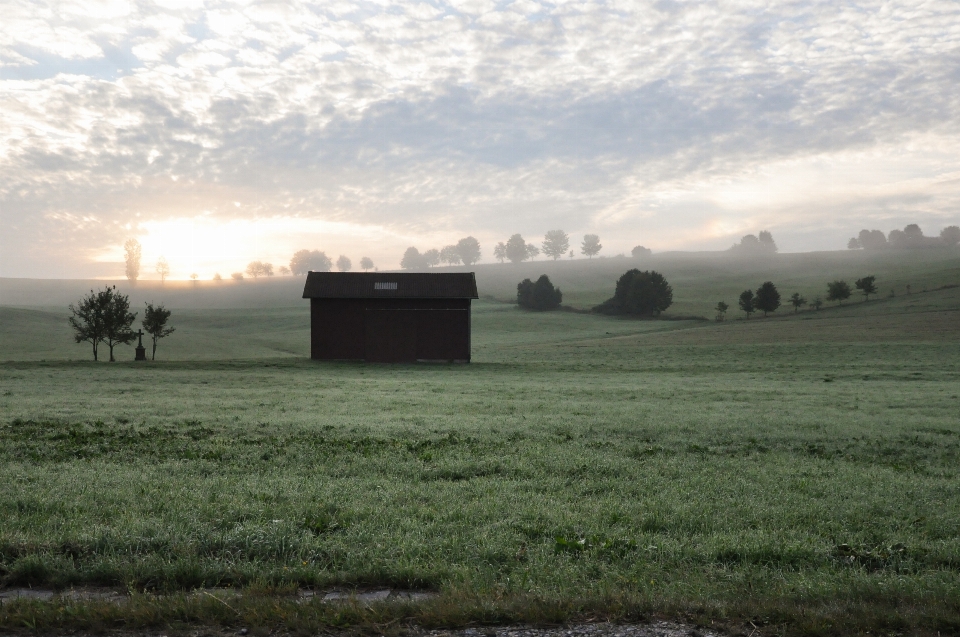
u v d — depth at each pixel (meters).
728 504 9.86
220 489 10.30
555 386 36.44
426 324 62.62
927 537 8.40
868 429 19.59
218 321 142.62
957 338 77.12
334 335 62.56
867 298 137.88
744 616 5.55
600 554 7.44
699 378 42.69
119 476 11.21
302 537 7.66
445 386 36.25
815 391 33.34
